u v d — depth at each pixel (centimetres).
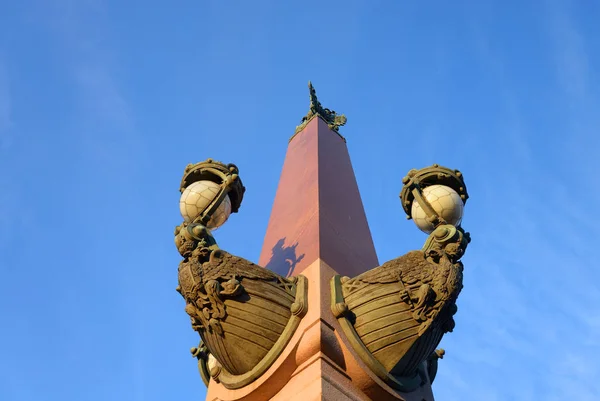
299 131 1370
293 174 1244
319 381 798
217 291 849
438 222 909
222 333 857
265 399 859
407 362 858
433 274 854
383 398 848
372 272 886
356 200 1197
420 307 846
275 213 1196
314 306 865
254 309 856
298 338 845
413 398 883
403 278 862
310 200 1112
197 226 895
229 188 940
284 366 842
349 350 837
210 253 877
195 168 959
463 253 875
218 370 948
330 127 1366
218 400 909
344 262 1011
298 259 1006
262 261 1111
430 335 855
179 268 888
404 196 960
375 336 847
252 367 862
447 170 959
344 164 1278
